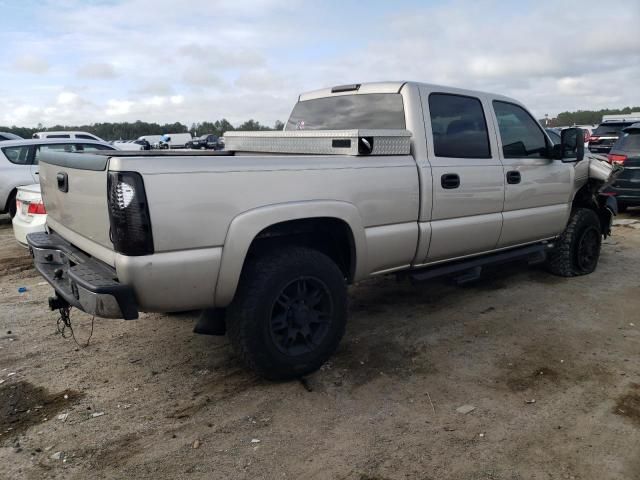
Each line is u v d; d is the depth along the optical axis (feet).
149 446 9.21
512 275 19.88
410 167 12.82
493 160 15.10
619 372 11.87
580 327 14.61
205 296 9.97
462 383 11.41
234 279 10.10
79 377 11.76
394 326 14.76
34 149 30.42
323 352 11.68
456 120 14.35
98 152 11.25
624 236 27.32
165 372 12.01
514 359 12.59
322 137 12.73
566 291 17.87
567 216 18.24
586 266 19.93
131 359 12.69
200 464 8.71
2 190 29.19
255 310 10.59
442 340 13.76
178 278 9.48
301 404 10.59
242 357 10.90
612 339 13.74
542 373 11.85
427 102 13.70
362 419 10.02
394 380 11.57
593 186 19.43
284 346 11.25
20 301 16.93
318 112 16.02
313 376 11.77
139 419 10.07
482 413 10.18
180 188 9.31
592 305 16.43
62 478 8.39
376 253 12.41
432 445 9.18
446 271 14.47
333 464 8.69
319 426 9.80
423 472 8.46
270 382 11.50
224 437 9.48
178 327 14.70
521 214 16.11
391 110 13.83
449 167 13.65
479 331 14.37
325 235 12.37
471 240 14.64
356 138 11.84
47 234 13.15
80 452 9.04
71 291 10.44
